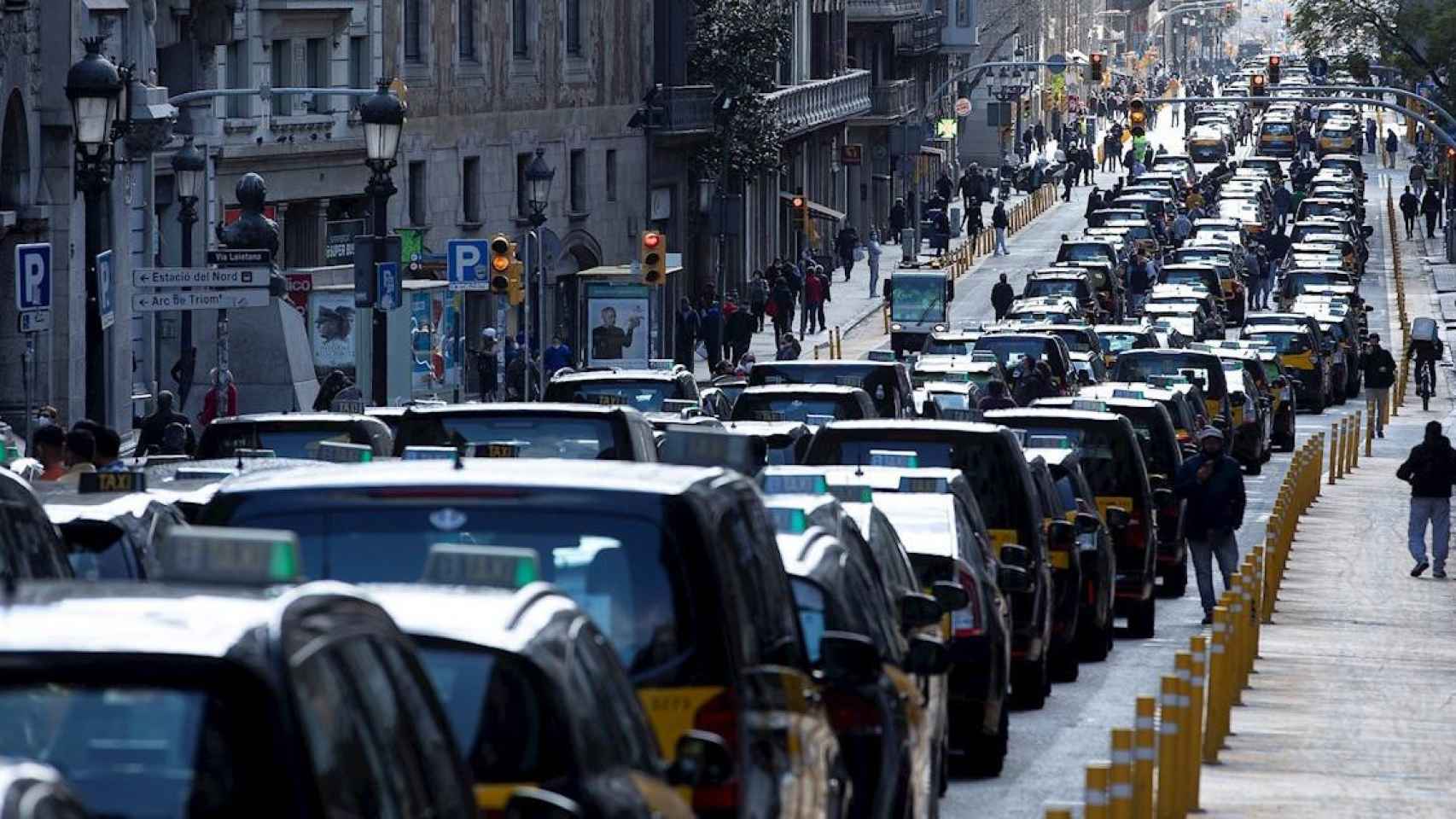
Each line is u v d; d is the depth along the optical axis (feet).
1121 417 212.23
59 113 325.83
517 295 357.61
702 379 530.68
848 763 85.97
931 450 159.02
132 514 101.60
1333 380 527.40
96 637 42.01
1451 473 271.28
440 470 68.39
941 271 555.69
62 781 36.22
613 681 59.21
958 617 130.52
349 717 44.39
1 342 319.06
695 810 63.67
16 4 304.30
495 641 54.54
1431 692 184.85
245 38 423.64
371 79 473.26
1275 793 135.64
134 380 379.76
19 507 91.40
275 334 357.61
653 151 605.73
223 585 46.06
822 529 92.94
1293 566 281.33
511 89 536.42
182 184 365.61
